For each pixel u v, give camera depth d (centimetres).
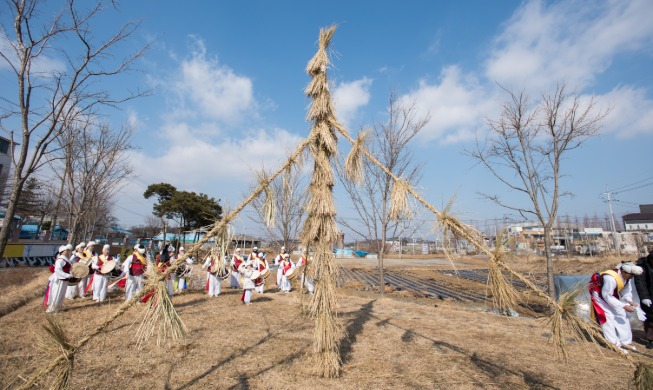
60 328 271
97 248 2236
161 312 296
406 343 591
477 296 1279
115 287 1233
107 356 510
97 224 2866
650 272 630
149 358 507
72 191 1337
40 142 614
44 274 1487
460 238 391
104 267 973
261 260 1238
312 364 479
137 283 917
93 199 1388
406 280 1845
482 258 3825
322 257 455
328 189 474
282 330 675
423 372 459
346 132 473
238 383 420
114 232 4512
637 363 310
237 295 1173
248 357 514
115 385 412
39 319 706
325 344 444
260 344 580
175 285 1240
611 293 583
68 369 268
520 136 873
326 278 452
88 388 402
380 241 1130
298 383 420
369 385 416
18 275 1402
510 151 880
